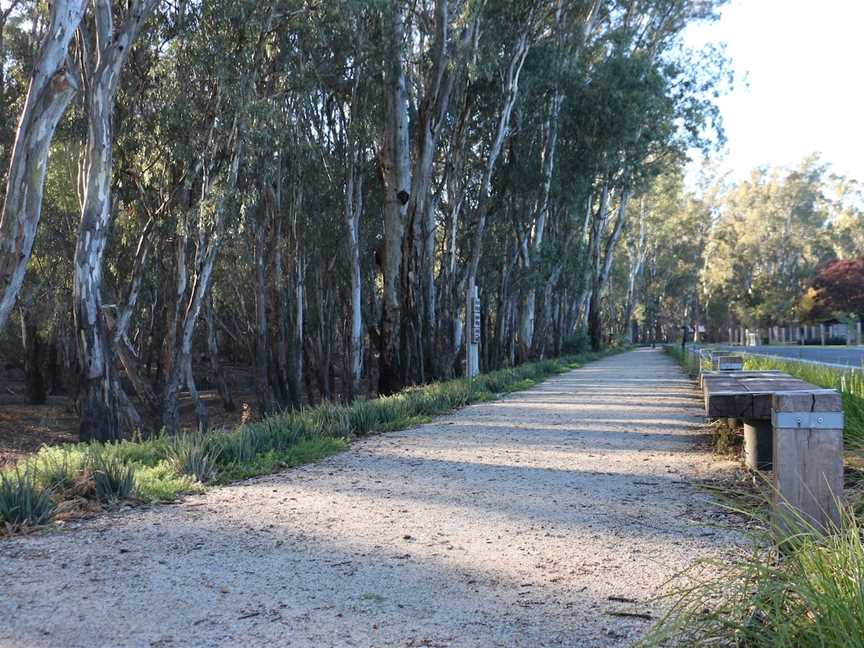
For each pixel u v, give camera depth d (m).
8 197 12.41
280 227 31.36
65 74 12.49
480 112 30.56
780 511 4.18
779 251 87.81
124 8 19.20
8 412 34.56
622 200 55.09
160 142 22.66
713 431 10.73
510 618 4.04
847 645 2.86
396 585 4.60
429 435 11.57
